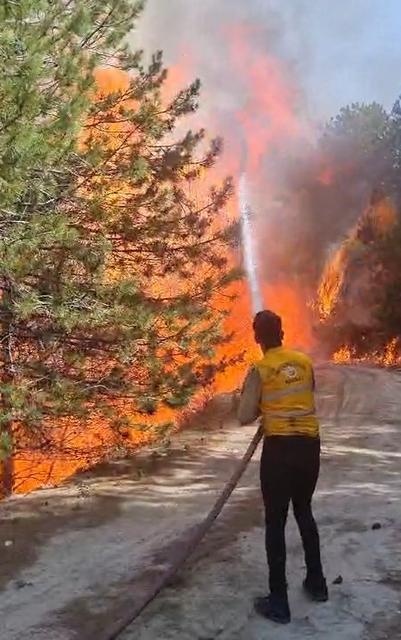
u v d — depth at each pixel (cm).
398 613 466
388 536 623
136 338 859
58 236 769
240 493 805
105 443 945
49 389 827
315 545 490
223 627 457
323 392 1784
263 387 482
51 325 859
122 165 913
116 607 496
